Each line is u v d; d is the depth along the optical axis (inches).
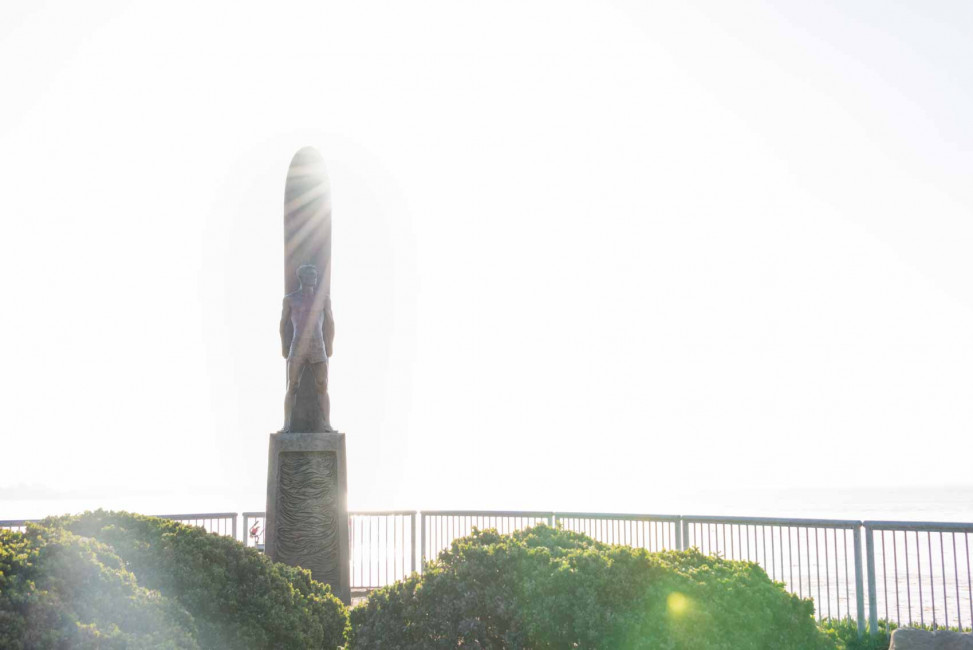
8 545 245.9
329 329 560.1
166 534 304.3
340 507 531.8
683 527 522.0
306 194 570.9
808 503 4574.3
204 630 280.8
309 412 543.8
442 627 306.3
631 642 282.2
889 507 3782.0
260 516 665.0
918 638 344.5
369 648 319.0
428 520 643.5
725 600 292.5
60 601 229.3
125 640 229.1
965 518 2445.9
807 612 302.2
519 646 294.5
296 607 315.3
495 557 315.3
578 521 578.6
